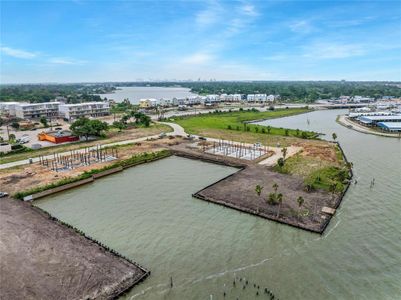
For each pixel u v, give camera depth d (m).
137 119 176.62
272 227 59.16
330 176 84.62
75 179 81.06
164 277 45.06
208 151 114.12
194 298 41.25
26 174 85.81
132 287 42.81
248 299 41.09
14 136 133.88
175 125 172.75
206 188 77.31
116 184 82.38
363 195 73.56
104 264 46.81
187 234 56.53
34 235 54.19
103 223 60.53
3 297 39.59
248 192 74.38
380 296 41.75
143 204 69.44
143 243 53.53
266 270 46.72
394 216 63.22
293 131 154.25
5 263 46.22
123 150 114.50
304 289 42.84
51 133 134.75
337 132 159.88
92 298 40.22
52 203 70.00
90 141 130.50
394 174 89.00
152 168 96.81
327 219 61.16
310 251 51.44
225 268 47.16
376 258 49.66
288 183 80.31
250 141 131.25
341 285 43.69
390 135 147.88
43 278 43.31
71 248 50.62
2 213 62.22
